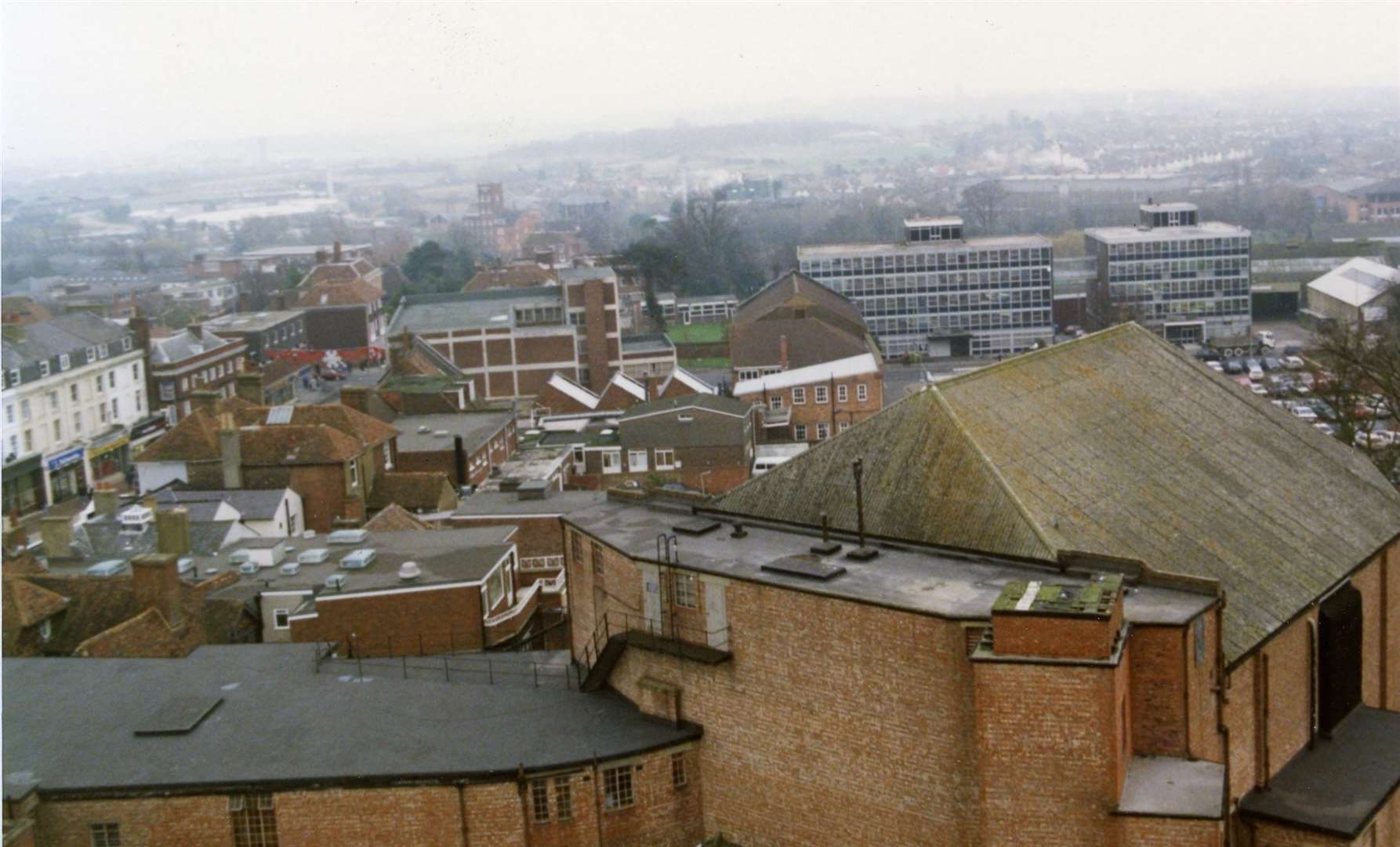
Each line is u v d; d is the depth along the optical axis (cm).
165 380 14425
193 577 6456
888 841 4069
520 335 15812
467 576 6034
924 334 19350
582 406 14112
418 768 4200
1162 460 4984
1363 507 5394
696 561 4494
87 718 4625
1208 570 4466
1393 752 4697
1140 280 18762
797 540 4678
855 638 4044
